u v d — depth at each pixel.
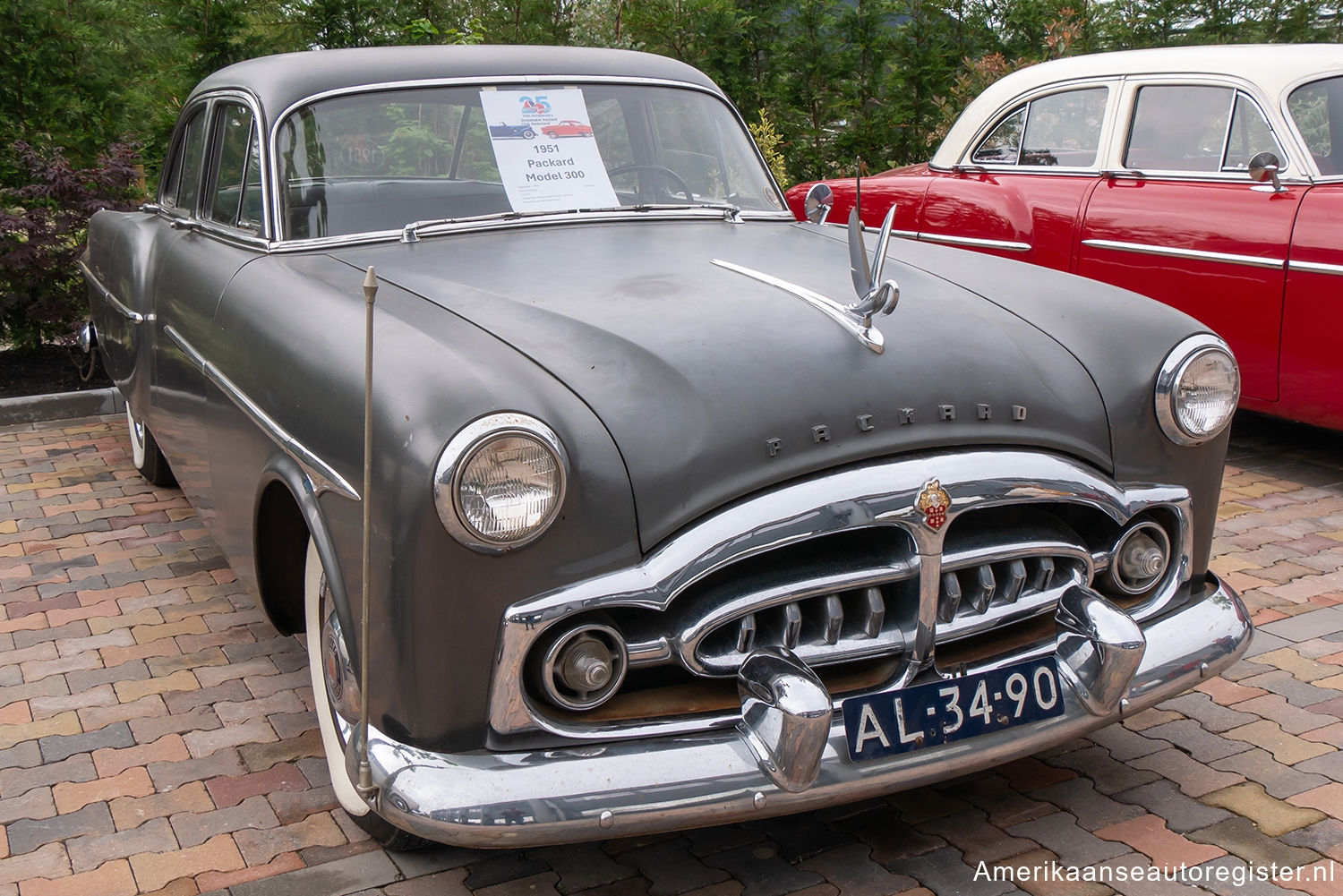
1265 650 3.44
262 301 2.73
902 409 2.28
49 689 3.26
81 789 2.76
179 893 2.37
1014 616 2.36
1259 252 4.84
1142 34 10.76
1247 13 10.70
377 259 2.92
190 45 7.79
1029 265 3.08
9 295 6.83
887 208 6.48
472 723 2.03
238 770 2.84
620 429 2.09
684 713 2.11
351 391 2.16
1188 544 2.61
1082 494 2.37
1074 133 5.81
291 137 3.18
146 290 3.95
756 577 2.16
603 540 2.03
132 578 4.07
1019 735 2.27
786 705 2.01
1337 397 4.67
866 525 2.14
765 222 3.60
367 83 3.30
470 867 2.46
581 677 2.03
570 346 2.28
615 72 3.65
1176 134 5.38
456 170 3.28
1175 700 3.16
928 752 2.19
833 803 2.11
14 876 2.42
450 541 1.94
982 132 6.25
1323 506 4.69
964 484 2.23
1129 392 2.54
